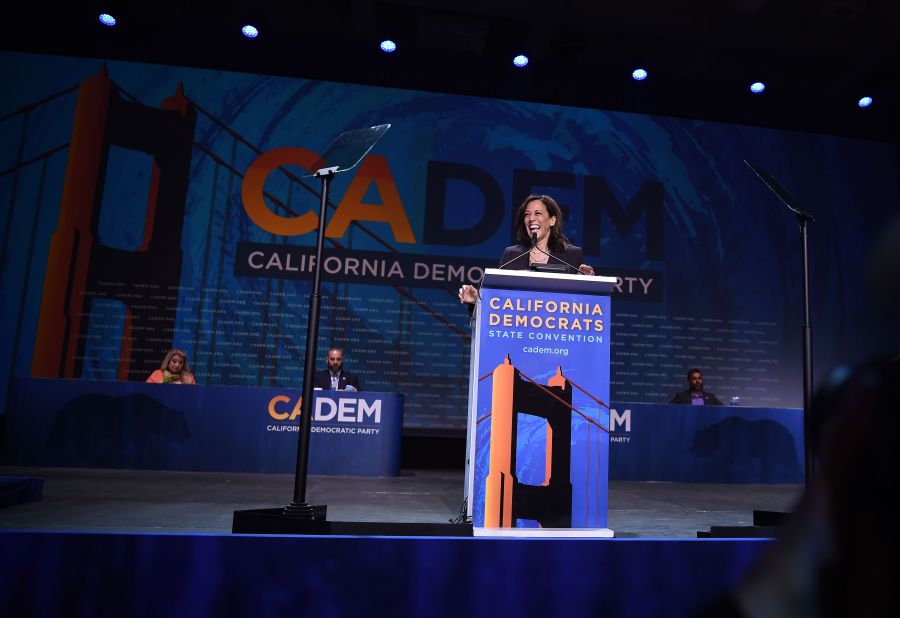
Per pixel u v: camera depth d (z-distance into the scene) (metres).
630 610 1.46
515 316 2.11
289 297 7.04
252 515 1.91
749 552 1.53
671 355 7.38
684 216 7.64
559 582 1.45
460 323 7.20
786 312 7.61
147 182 7.03
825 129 8.12
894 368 0.40
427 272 7.25
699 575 1.50
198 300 6.91
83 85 7.07
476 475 2.04
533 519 2.03
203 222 7.05
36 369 6.56
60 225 6.81
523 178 7.52
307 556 1.40
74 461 4.73
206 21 7.29
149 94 7.16
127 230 6.92
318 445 4.95
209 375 6.82
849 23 6.89
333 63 7.46
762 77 7.84
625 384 7.27
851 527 0.37
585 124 7.69
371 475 4.97
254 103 7.30
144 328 6.79
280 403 4.95
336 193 7.27
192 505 3.11
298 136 7.31
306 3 6.98
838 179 7.97
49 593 1.33
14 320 6.59
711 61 7.59
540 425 2.07
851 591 0.36
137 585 1.35
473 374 2.35
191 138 7.16
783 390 7.47
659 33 7.16
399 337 7.10
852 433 0.38
